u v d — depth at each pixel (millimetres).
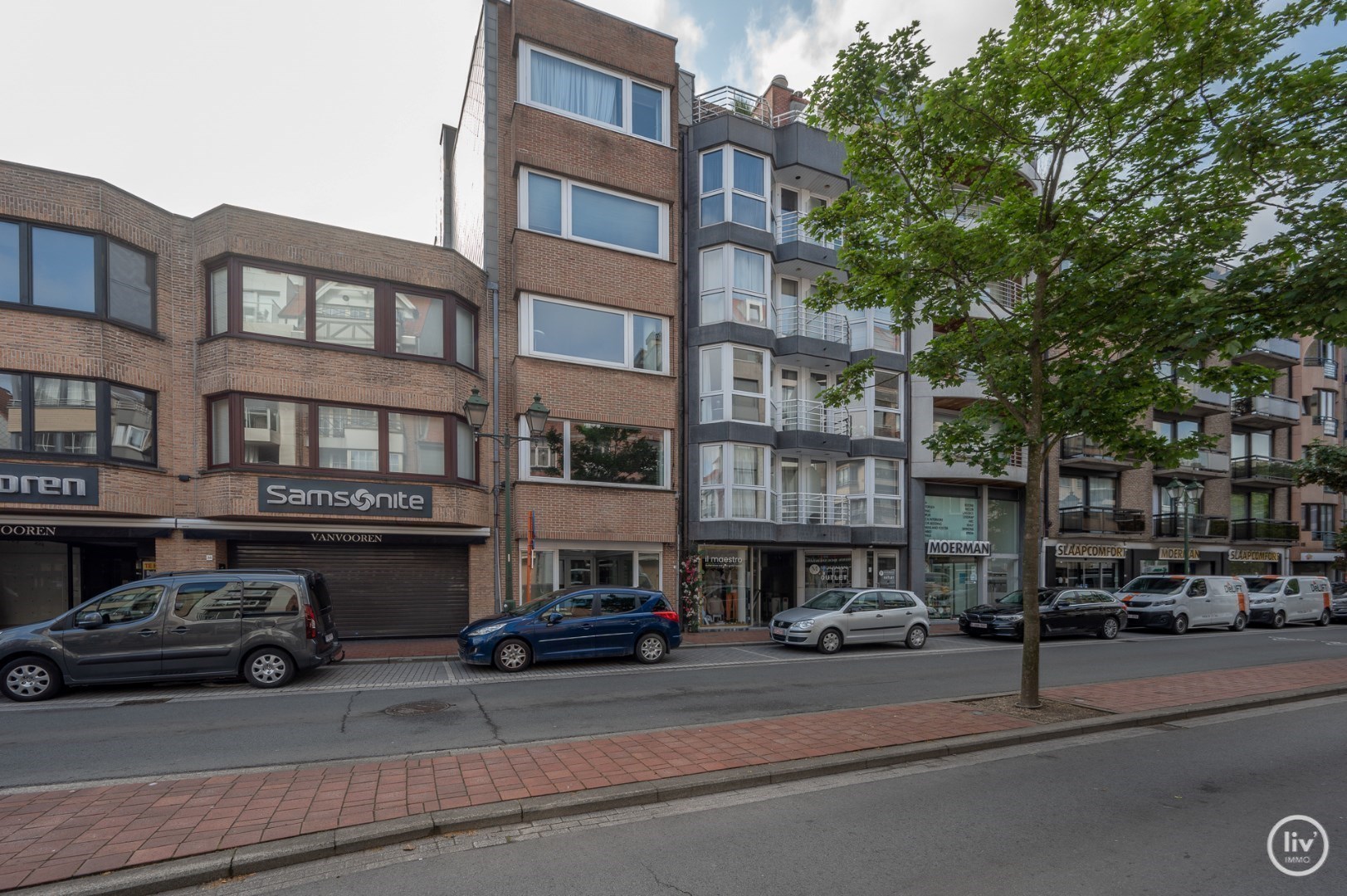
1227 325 6996
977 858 4309
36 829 4469
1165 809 5188
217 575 9852
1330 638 18406
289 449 13555
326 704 8602
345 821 4578
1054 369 8938
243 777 5527
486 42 16484
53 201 11961
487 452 15742
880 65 8211
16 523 11625
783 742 6523
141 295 13070
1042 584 23828
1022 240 8047
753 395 18141
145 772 5863
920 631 15438
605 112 17141
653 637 12414
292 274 13859
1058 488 24797
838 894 3838
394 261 14586
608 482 16422
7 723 7602
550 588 15891
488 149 16359
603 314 16781
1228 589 20859
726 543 18422
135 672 9227
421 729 7297
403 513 14094
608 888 3900
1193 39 6988
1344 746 7035
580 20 16797
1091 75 7520
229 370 13086
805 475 20328
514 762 5879
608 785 5289
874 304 9484
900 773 5961
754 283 18562
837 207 9016
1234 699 8867
